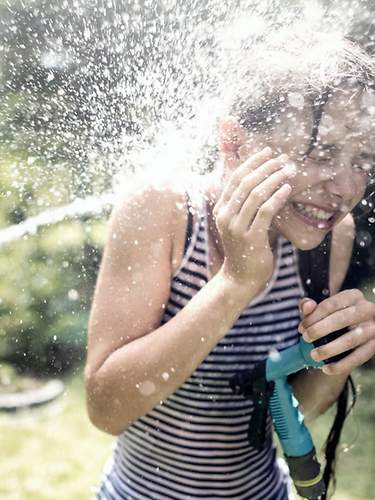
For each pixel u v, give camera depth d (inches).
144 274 78.2
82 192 147.7
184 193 78.9
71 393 216.5
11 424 195.6
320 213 75.2
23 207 167.2
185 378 75.2
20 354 228.1
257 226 70.8
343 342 75.3
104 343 78.1
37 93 149.3
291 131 74.4
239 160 78.0
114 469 85.4
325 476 89.0
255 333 80.1
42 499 155.2
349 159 74.0
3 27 159.9
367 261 185.8
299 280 81.6
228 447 81.6
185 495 81.4
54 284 222.7
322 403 87.7
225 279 73.7
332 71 74.9
